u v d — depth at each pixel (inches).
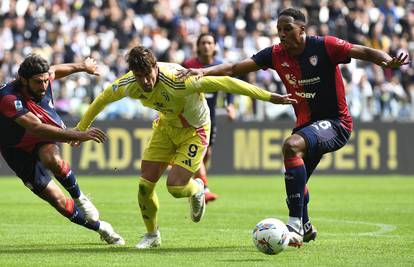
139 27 2716.5
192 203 949.2
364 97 2389.3
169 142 909.2
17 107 851.4
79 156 2244.1
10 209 1392.7
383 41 2758.4
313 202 1546.5
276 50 897.5
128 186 1936.5
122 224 1168.2
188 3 2755.9
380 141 2356.1
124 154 2261.3
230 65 895.1
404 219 1239.5
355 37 2748.5
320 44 878.4
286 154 861.8
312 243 942.4
